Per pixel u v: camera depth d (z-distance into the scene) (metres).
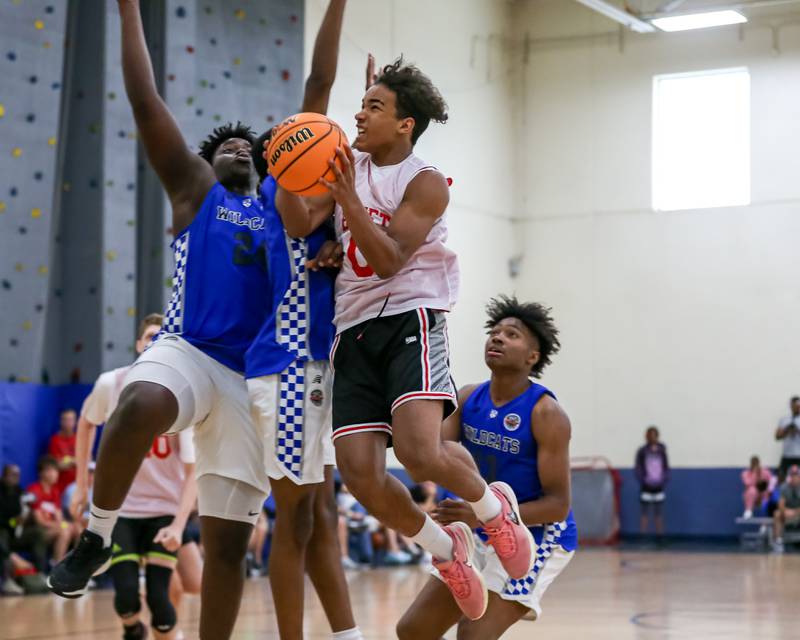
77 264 16.45
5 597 13.10
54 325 16.48
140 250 17.34
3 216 15.30
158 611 7.10
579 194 25.19
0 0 15.26
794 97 23.61
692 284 24.23
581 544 24.03
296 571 5.26
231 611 5.59
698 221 24.25
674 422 24.22
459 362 23.28
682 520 24.00
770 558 19.39
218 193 5.63
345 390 4.75
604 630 9.39
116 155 16.55
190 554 7.82
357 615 10.51
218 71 18.34
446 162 23.36
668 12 21.66
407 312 4.66
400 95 4.79
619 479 24.50
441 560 4.91
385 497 4.68
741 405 23.72
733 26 24.06
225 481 5.50
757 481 22.86
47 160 15.69
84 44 16.64
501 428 5.73
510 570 5.04
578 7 25.31
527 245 25.47
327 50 5.26
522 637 8.93
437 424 4.57
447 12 23.45
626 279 24.73
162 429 5.20
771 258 23.67
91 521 5.18
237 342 5.51
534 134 25.58
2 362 15.34
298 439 5.18
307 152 4.37
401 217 4.57
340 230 5.05
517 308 5.84
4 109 15.30
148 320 7.49
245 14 18.78
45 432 15.93
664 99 24.69
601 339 24.86
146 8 17.47
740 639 8.73
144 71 5.63
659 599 12.20
